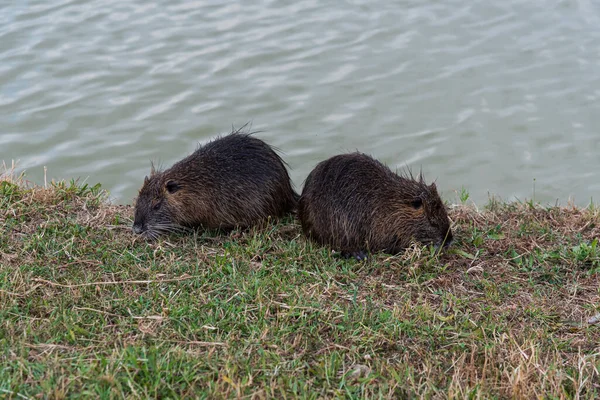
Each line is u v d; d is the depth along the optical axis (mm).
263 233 6094
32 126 9773
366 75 10961
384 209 5816
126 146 9477
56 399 3785
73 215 6207
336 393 3994
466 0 13297
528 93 10508
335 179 5879
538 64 11188
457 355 4461
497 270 5547
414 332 4645
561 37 11930
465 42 11844
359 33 12156
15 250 5512
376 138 9648
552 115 10039
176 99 10422
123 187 8742
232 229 6305
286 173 6504
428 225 5836
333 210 5797
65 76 10875
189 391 3953
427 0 13336
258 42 11898
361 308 4859
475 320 4828
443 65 11211
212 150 6422
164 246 5824
